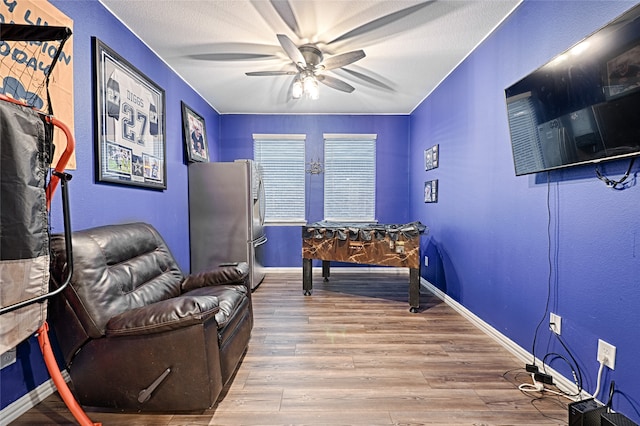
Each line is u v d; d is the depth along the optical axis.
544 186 1.91
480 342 2.38
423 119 4.13
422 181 4.20
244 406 1.64
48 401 1.64
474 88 2.76
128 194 2.43
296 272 4.77
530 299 2.04
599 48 1.38
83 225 1.95
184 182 3.52
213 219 3.61
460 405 1.65
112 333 1.44
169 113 3.12
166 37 2.56
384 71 3.24
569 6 1.69
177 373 1.48
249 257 3.62
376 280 4.32
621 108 1.31
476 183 2.73
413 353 2.21
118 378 1.49
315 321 2.79
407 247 3.06
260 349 2.26
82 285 1.48
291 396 1.72
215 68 3.16
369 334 2.52
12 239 1.00
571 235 1.71
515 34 2.16
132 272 1.83
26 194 1.03
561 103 1.61
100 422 1.51
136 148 2.49
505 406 1.64
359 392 1.76
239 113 4.72
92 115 2.03
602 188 1.52
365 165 4.83
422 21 2.33
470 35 2.53
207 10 2.20
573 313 1.70
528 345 2.06
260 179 4.09
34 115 1.06
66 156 1.16
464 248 2.96
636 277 1.37
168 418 1.54
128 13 2.23
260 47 2.73
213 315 1.52
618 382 1.45
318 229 3.50
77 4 1.89
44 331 1.23
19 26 1.10
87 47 1.98
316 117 4.77
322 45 2.67
